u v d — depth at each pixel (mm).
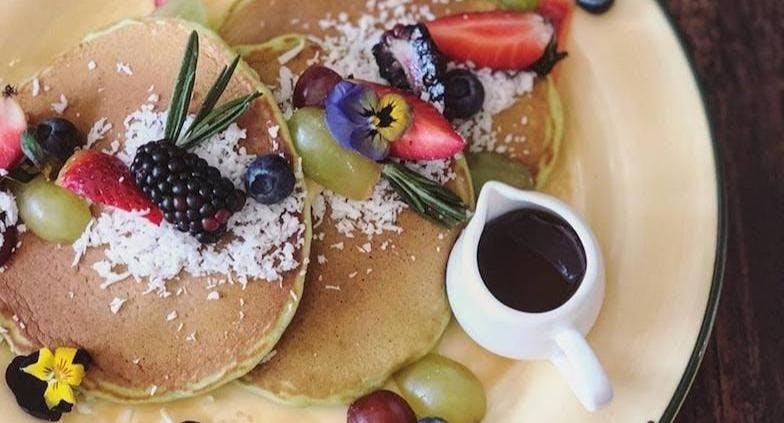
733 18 517
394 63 453
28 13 475
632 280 454
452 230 451
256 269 429
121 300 432
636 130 472
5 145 434
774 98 509
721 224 456
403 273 446
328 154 434
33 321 437
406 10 473
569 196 473
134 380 434
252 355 430
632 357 443
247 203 434
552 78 479
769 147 503
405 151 445
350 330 440
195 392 433
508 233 436
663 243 457
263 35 470
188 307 432
